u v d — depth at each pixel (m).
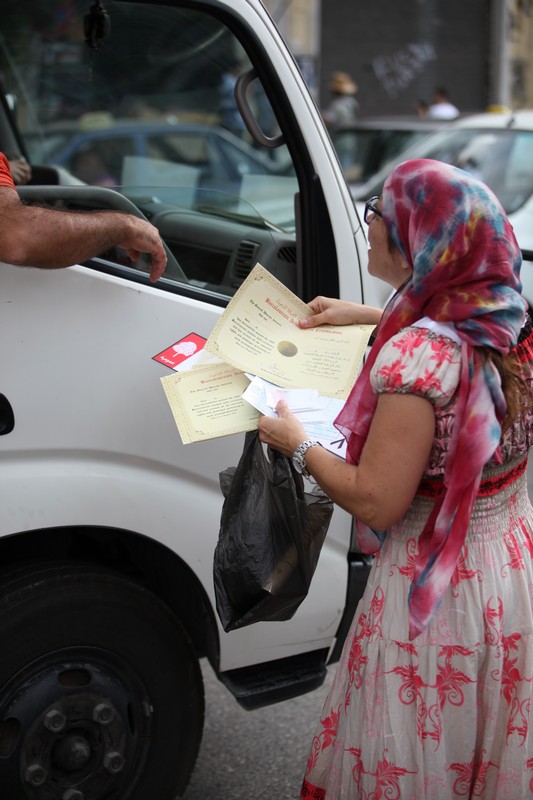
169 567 2.53
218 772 3.05
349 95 12.34
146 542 2.50
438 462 1.88
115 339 2.24
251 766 3.09
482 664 1.98
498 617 1.96
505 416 1.89
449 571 1.89
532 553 2.05
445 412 1.84
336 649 2.70
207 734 3.25
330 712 2.17
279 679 2.61
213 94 4.93
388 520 1.87
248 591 2.08
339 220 2.59
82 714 2.34
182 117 7.05
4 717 2.26
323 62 15.10
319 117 2.57
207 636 2.58
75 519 2.24
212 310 2.37
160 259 2.22
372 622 2.03
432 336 1.82
